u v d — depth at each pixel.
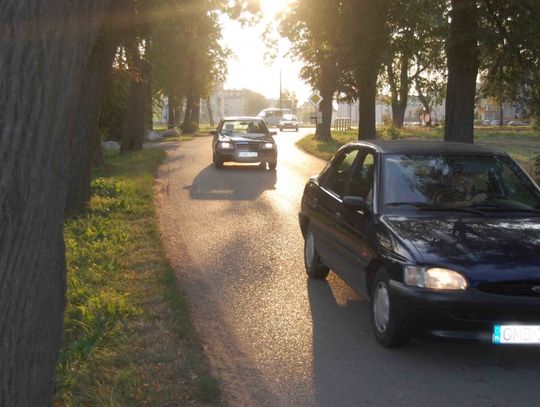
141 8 16.42
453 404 4.72
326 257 7.53
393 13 18.53
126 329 5.94
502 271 5.22
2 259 2.80
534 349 5.91
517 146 36.84
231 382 5.09
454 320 5.24
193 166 23.69
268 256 9.59
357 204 6.44
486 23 15.52
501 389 5.00
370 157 7.02
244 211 13.62
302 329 6.41
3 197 2.76
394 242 5.70
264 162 22.42
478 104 19.08
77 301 6.70
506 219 6.16
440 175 6.64
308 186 8.47
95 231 10.30
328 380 5.17
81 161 12.32
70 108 2.98
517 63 16.48
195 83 56.88
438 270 5.27
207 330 6.36
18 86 2.71
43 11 2.74
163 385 4.79
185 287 7.93
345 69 24.97
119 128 38.12
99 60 12.42
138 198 14.14
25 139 2.76
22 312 2.91
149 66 29.52
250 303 7.27
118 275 7.83
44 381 3.13
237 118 23.98
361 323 6.59
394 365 5.48
